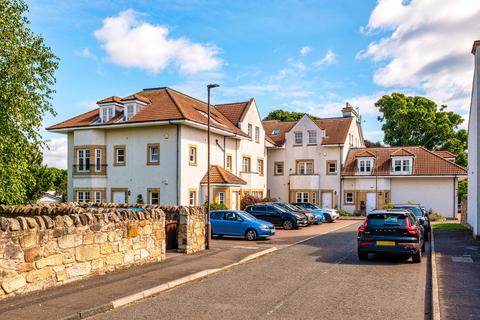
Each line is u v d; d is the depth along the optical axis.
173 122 28.22
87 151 31.53
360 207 42.25
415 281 10.87
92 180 30.92
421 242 14.71
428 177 40.56
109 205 18.12
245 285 10.41
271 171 45.81
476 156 20.02
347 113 48.75
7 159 16.38
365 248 13.97
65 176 46.53
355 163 43.34
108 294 8.87
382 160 43.06
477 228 19.81
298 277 11.42
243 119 37.75
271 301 8.80
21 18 17.12
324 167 43.62
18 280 8.45
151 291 9.35
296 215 27.42
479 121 19.69
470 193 25.03
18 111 15.92
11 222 8.34
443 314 7.82
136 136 30.38
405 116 56.91
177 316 7.69
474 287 10.03
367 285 10.38
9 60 16.02
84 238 10.22
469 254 15.22
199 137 31.00
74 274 9.90
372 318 7.64
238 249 16.64
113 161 31.11
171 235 15.94
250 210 28.33
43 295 8.61
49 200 41.28
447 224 29.59
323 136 44.00
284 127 48.75
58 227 9.44
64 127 31.92
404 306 8.45
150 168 29.70
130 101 30.45
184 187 29.02
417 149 43.25
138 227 12.27
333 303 8.65
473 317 7.63
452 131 58.53
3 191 16.36
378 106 60.62
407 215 14.00
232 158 35.69
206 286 10.29
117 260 11.40
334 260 14.45
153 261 12.95
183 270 11.80
